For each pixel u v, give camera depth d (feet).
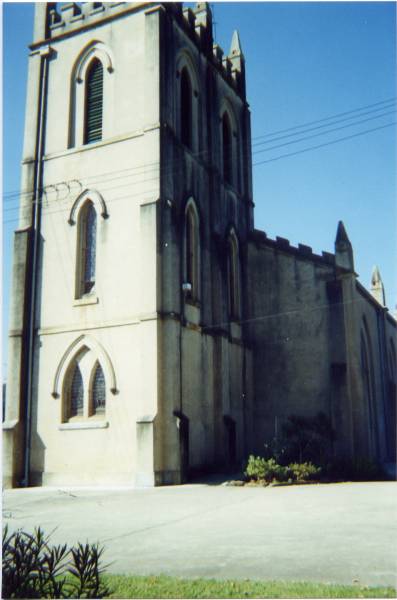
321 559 31.63
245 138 116.26
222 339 91.50
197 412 84.02
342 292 95.45
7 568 26.11
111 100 89.61
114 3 92.12
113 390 78.89
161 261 80.33
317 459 80.02
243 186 112.98
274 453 81.20
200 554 33.73
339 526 41.37
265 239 105.60
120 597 25.44
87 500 61.72
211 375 89.86
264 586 26.40
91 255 86.99
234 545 35.88
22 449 82.99
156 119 84.69
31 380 85.15
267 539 37.37
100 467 77.77
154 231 79.87
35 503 60.54
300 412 96.32
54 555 28.66
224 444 87.25
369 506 50.88
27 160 92.84
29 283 88.53
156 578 28.27
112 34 91.76
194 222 91.71
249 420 98.17
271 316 101.91
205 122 100.37
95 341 81.82
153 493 65.67
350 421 88.94
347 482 76.23
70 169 90.02
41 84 95.45
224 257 98.17
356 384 90.43
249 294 104.58
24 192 91.97
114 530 42.57
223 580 27.89
